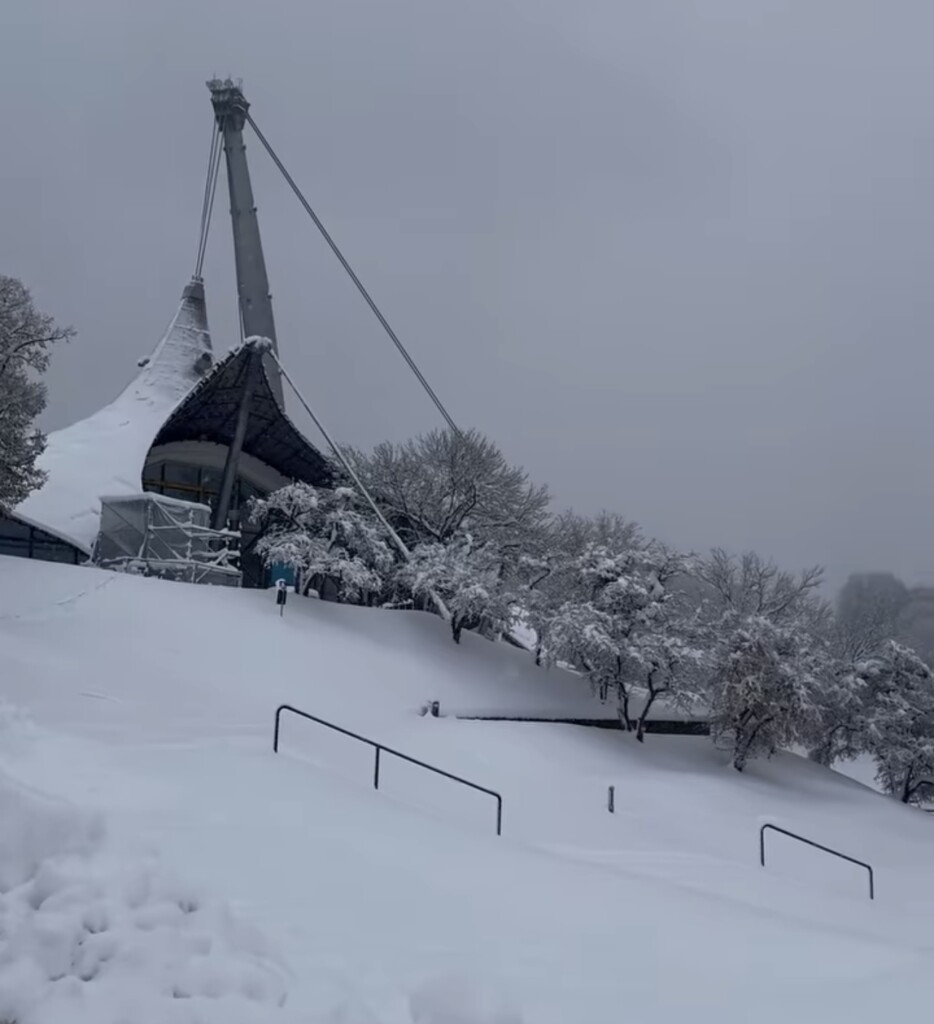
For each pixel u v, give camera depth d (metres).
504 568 42.41
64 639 24.58
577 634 33.34
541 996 6.02
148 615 28.16
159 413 51.31
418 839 10.65
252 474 51.53
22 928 6.32
